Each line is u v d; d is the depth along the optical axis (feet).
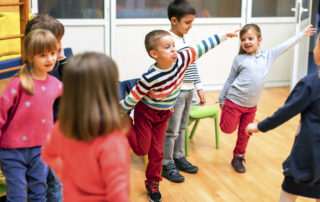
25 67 6.47
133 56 15.90
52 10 14.42
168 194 8.95
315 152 5.92
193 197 8.84
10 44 8.58
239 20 16.80
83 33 15.03
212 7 16.35
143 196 8.87
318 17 22.53
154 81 7.57
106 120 4.16
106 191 4.40
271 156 10.93
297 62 15.70
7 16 8.46
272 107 14.99
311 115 5.99
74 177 4.43
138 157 10.81
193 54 8.02
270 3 17.08
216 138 11.32
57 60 7.41
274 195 8.96
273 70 17.92
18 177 6.61
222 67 17.20
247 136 9.99
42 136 6.70
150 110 8.04
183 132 10.10
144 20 15.62
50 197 7.56
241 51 10.03
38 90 6.46
